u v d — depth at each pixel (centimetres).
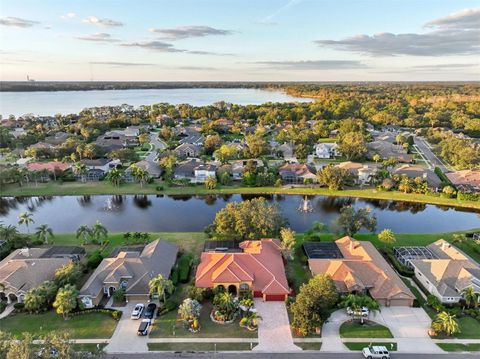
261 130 19950
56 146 16438
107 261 6562
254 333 5150
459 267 6184
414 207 10731
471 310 5606
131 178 12462
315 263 6594
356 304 5438
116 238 8088
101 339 5012
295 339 5047
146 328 5138
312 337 5084
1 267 6262
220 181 12388
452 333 5116
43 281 5981
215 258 6500
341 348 4888
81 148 15162
